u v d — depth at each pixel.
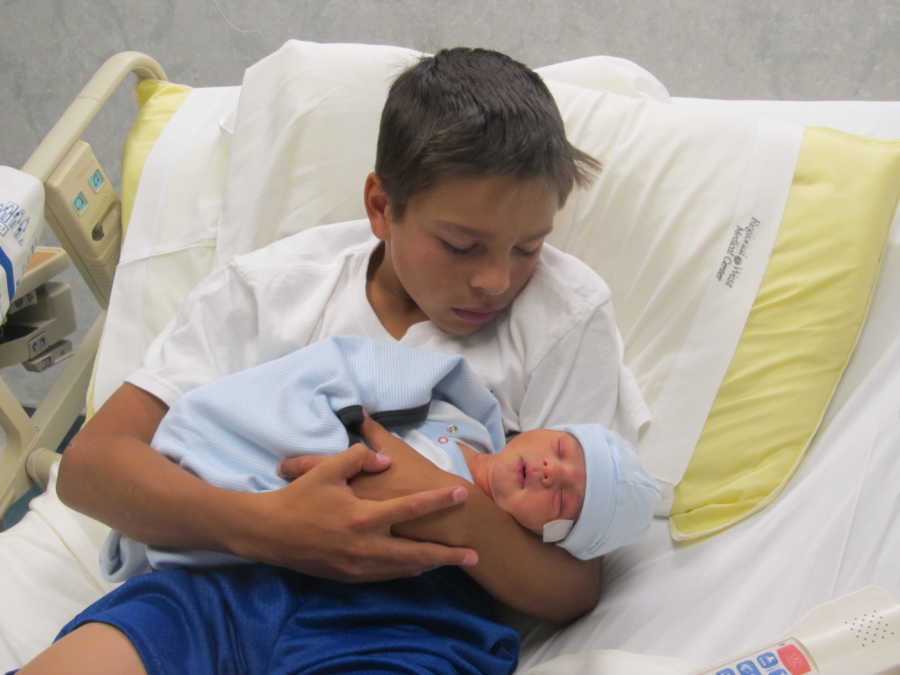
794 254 1.04
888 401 0.97
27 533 1.06
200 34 1.83
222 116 1.37
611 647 0.86
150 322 1.25
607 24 1.63
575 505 0.86
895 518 0.87
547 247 1.06
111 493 0.85
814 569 0.86
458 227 0.84
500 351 1.02
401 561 0.79
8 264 1.08
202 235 1.28
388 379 0.94
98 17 1.84
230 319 1.03
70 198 1.26
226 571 0.83
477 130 0.82
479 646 0.83
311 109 1.24
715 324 1.04
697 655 0.81
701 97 1.65
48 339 1.49
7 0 1.85
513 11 1.66
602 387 1.00
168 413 0.93
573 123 1.17
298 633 0.79
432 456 0.92
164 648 0.73
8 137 2.03
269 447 0.88
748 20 1.55
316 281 1.05
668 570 0.95
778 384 1.00
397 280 1.05
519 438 0.92
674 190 1.10
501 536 0.85
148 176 1.32
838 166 1.06
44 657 0.71
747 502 0.96
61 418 1.36
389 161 0.90
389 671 0.74
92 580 1.02
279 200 1.24
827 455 0.98
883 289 1.05
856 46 1.54
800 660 0.57
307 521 0.78
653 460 1.02
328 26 1.77
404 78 0.95
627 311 1.10
